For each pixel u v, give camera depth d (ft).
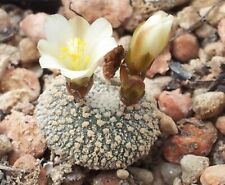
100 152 0.15
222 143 0.18
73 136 0.16
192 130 0.18
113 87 0.16
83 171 0.16
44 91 0.18
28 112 0.18
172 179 0.17
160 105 0.18
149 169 0.17
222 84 0.19
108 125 0.16
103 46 0.15
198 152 0.17
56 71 0.19
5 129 0.18
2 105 0.18
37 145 0.17
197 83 0.19
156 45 0.15
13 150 0.17
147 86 0.19
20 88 0.19
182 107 0.18
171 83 0.19
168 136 0.17
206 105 0.18
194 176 0.17
